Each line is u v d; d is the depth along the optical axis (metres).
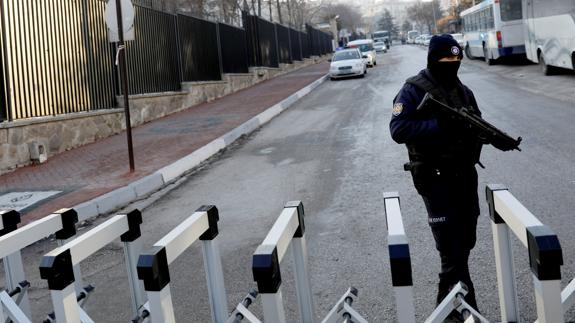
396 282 2.04
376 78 25.55
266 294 2.08
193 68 19.89
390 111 14.39
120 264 5.33
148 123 15.66
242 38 26.38
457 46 3.12
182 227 2.46
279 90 22.81
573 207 5.53
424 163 3.20
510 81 18.39
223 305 2.74
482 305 3.66
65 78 12.30
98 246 2.67
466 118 3.06
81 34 12.89
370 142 10.49
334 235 5.46
